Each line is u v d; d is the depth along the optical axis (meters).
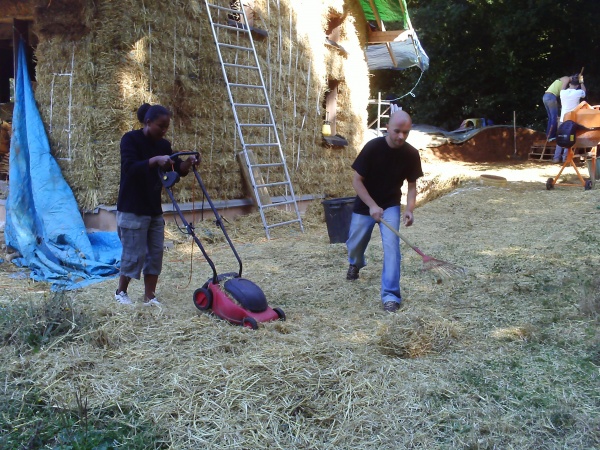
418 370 4.34
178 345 4.75
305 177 13.45
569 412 3.75
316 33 13.80
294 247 9.23
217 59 10.66
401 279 6.83
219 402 3.88
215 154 10.76
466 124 24.98
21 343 4.72
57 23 8.96
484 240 8.92
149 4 9.17
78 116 8.95
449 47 26.94
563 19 23.77
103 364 4.42
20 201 8.77
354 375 4.21
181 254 8.67
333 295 6.39
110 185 8.90
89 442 3.52
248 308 5.20
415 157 5.83
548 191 12.94
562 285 6.32
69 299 5.43
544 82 26.11
